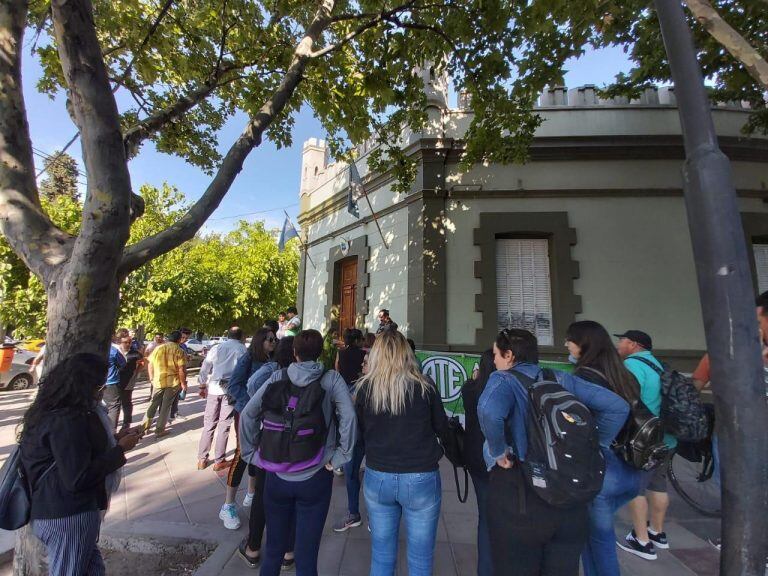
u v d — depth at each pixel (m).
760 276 7.81
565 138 7.96
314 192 12.23
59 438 1.95
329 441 2.55
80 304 2.33
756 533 1.50
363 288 9.40
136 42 5.27
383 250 9.04
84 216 2.31
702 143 1.70
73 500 1.99
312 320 11.57
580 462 1.87
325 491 2.48
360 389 2.54
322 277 11.38
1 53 2.62
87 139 2.25
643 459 2.37
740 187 7.88
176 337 6.81
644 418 2.41
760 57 2.15
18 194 2.65
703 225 1.65
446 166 8.34
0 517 1.96
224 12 5.23
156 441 6.33
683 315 7.54
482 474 2.53
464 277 7.91
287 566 3.01
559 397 2.00
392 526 2.40
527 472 1.96
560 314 7.61
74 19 2.16
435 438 2.45
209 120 6.79
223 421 4.93
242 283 18.33
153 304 12.57
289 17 6.30
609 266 7.74
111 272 2.39
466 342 7.70
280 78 6.44
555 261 7.80
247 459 2.55
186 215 3.00
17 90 2.70
